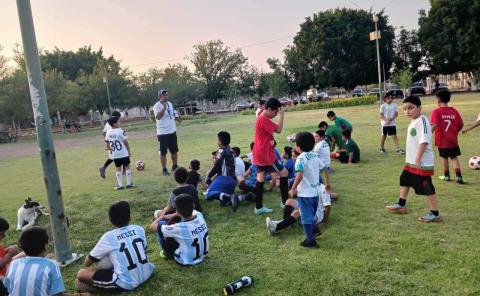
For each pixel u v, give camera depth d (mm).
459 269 3916
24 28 4418
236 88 68812
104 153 16516
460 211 5629
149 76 55750
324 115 27422
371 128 16484
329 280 3875
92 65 65250
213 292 3846
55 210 4727
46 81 39031
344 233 5047
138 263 3967
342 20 46094
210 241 5109
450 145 7066
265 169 6070
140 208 6883
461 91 46562
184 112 62375
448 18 41188
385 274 3920
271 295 3695
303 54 49406
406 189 5609
